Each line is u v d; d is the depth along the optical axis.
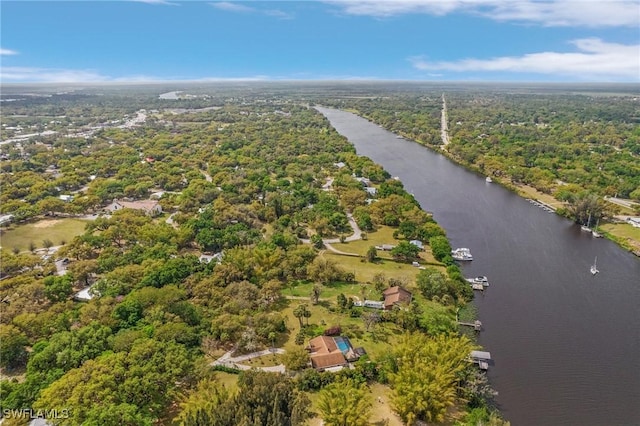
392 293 122.81
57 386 77.25
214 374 92.00
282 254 141.12
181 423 74.06
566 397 92.12
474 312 122.12
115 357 85.44
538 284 138.12
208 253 152.00
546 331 114.19
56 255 142.88
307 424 79.50
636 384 96.19
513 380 96.50
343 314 116.06
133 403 78.38
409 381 83.31
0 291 117.44
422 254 155.25
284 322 110.31
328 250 157.88
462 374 89.25
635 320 119.81
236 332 101.56
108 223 167.12
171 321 102.62
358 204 197.62
